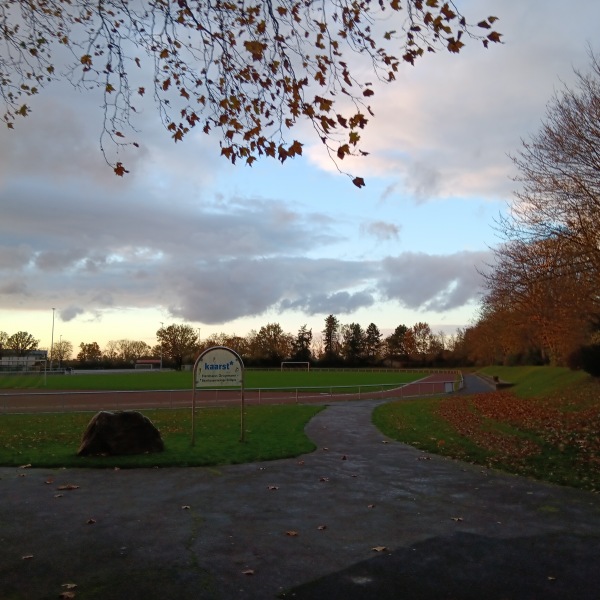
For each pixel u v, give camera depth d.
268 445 13.62
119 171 6.46
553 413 20.69
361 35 5.65
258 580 5.22
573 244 20.00
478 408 25.50
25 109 7.25
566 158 19.91
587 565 5.66
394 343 140.38
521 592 5.00
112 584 5.08
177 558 5.77
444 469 10.95
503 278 23.78
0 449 12.56
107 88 6.36
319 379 66.62
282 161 5.95
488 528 6.94
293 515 7.49
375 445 14.21
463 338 118.31
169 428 17.25
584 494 8.81
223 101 6.12
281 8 5.72
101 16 6.08
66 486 8.96
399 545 6.26
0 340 135.50
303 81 5.82
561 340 28.97
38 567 5.46
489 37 5.17
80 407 27.78
